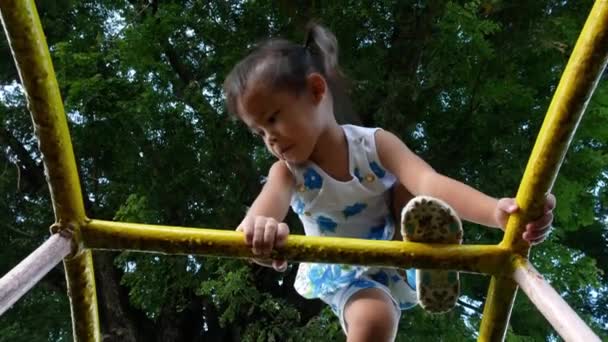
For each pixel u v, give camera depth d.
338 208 2.51
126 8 10.02
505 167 7.99
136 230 1.72
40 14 9.98
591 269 7.81
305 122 2.34
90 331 1.80
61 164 1.63
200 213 8.48
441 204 1.72
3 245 10.08
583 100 1.52
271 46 2.43
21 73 1.53
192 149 8.52
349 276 2.46
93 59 8.67
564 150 1.61
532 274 1.66
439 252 1.75
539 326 8.16
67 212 1.68
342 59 7.82
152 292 7.95
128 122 8.46
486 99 8.10
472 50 7.76
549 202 1.69
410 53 7.90
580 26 8.47
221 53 8.88
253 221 1.76
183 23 8.94
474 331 7.85
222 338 9.02
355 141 2.45
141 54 8.55
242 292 7.37
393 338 2.35
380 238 2.55
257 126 2.36
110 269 9.12
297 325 7.55
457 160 8.22
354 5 8.20
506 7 8.22
